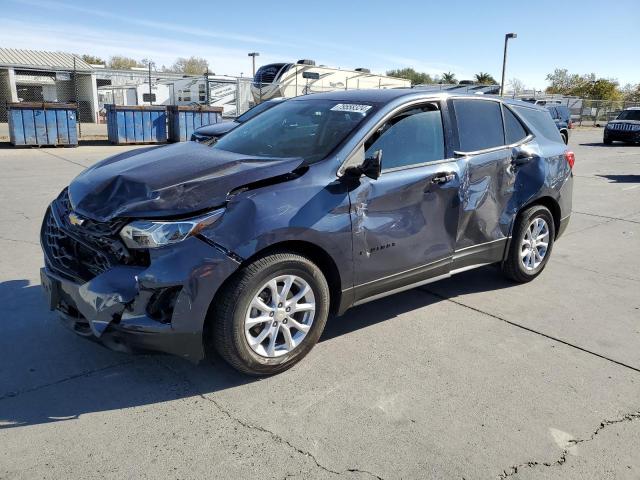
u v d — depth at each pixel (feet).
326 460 8.54
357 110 12.44
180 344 9.59
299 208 10.34
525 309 14.88
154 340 9.39
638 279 17.75
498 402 10.28
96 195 10.31
